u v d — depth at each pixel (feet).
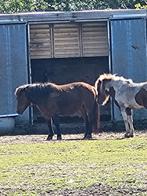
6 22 86.28
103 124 87.61
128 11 87.81
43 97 75.00
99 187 46.03
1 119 82.43
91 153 60.29
